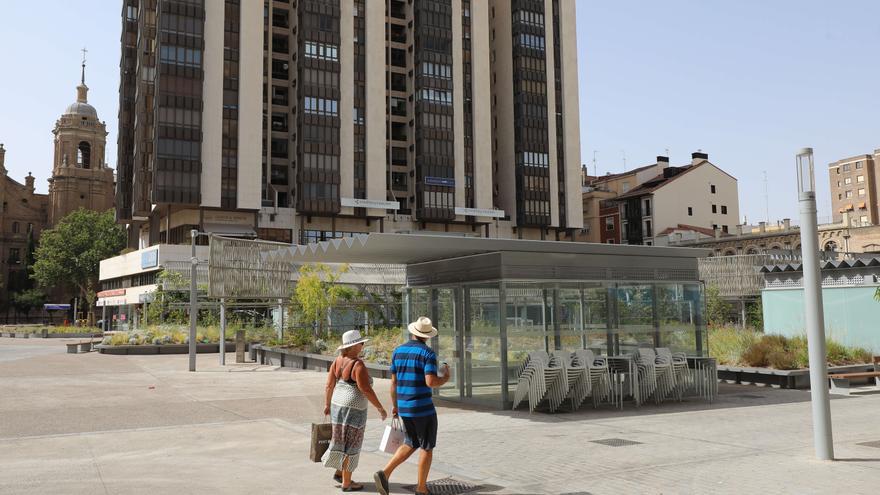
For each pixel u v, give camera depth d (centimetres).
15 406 1315
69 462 804
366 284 3180
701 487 674
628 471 748
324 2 6975
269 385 1717
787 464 776
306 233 6862
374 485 693
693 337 1468
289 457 832
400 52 7938
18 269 10694
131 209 7250
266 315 4022
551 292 1318
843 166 11744
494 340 1286
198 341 3191
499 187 8494
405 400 647
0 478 717
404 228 7450
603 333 1372
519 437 981
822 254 4194
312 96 6819
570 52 8619
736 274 3925
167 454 852
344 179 6944
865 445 891
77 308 9719
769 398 1441
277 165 7081
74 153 10825
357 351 691
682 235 7806
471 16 7994
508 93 8406
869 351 2120
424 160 7425
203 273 4425
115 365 2364
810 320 827
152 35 6569
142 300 5831
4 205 10788
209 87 6297
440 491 670
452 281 1418
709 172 8812
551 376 1211
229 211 6444
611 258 1394
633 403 1359
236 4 6544
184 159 6097
